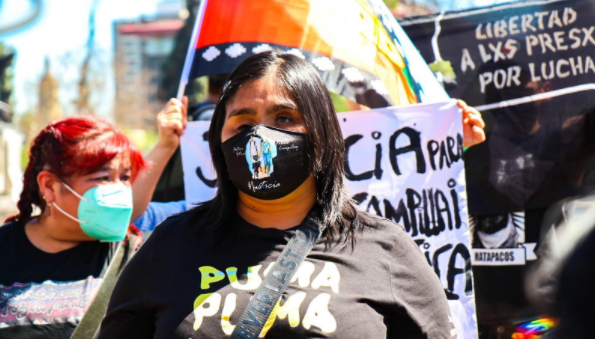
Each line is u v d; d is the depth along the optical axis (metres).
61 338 2.30
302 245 1.76
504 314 3.03
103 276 2.44
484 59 3.23
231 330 1.64
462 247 2.53
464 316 2.48
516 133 3.14
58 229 2.44
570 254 1.41
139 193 2.74
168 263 1.79
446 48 3.29
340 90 2.61
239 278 1.72
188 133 2.81
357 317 1.65
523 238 3.07
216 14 2.75
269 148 1.76
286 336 1.63
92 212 2.38
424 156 2.62
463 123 2.72
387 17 2.82
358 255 1.76
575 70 3.10
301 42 2.64
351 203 1.92
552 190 3.08
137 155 2.58
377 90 2.63
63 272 2.42
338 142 1.89
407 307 1.73
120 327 1.82
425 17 3.34
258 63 1.85
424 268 1.83
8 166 14.52
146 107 19.78
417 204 2.60
